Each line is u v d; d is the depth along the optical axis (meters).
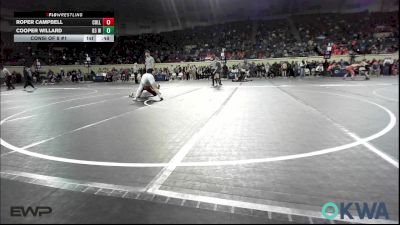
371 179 3.71
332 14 42.03
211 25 45.19
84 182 3.81
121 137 6.18
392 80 20.67
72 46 40.88
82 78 32.97
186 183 3.72
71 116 9.02
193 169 4.20
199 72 31.14
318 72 27.84
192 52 38.62
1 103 12.91
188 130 6.70
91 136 6.33
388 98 11.65
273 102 11.04
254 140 5.70
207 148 5.23
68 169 4.29
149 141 5.79
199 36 42.78
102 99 13.81
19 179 3.94
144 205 3.17
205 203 3.19
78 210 3.09
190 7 42.16
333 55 29.75
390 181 3.63
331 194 3.32
